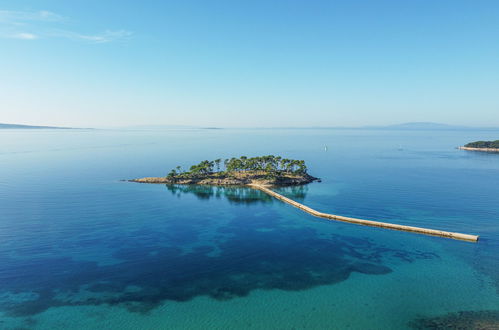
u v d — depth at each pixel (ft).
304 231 337.52
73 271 243.60
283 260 265.95
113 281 229.45
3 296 208.54
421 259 264.52
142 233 329.72
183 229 343.87
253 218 385.50
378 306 197.77
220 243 303.48
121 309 195.31
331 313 190.70
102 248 288.51
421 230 324.80
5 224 351.05
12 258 264.72
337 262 261.24
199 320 184.75
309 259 267.59
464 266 250.57
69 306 197.88
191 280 232.12
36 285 222.89
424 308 195.11
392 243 300.40
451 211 395.55
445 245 292.81
